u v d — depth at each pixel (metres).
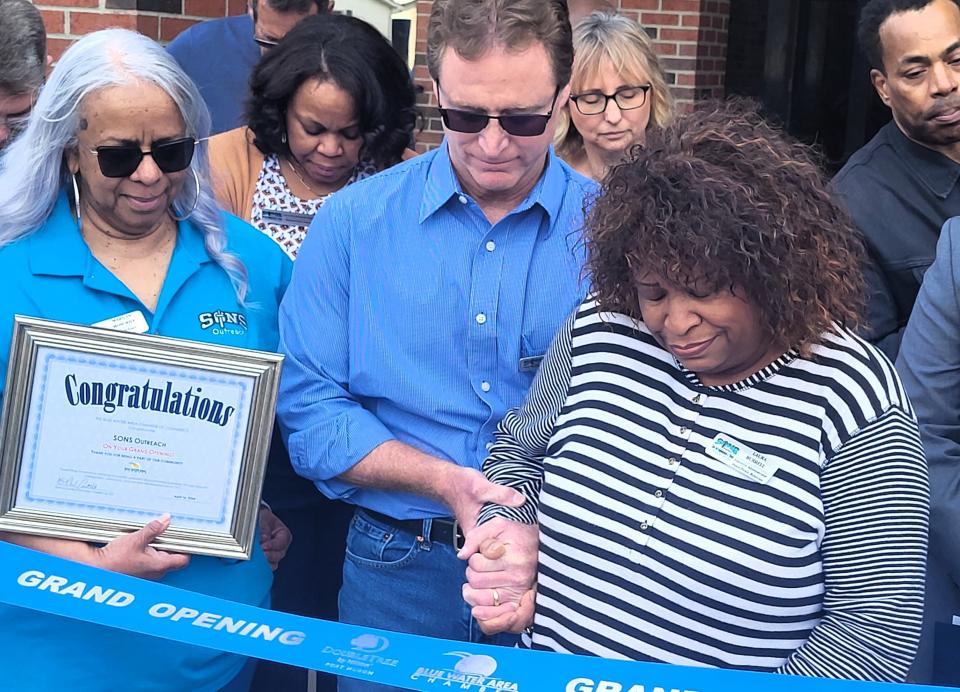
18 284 2.00
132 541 1.95
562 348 1.85
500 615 1.83
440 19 2.00
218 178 2.99
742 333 1.55
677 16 7.55
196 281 2.15
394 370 2.17
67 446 1.95
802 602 1.59
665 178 1.52
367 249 2.18
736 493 1.59
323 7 3.80
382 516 2.23
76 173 2.03
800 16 8.77
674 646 1.64
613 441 1.71
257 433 2.00
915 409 2.31
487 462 2.05
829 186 1.60
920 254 2.89
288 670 2.68
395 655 1.79
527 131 2.00
